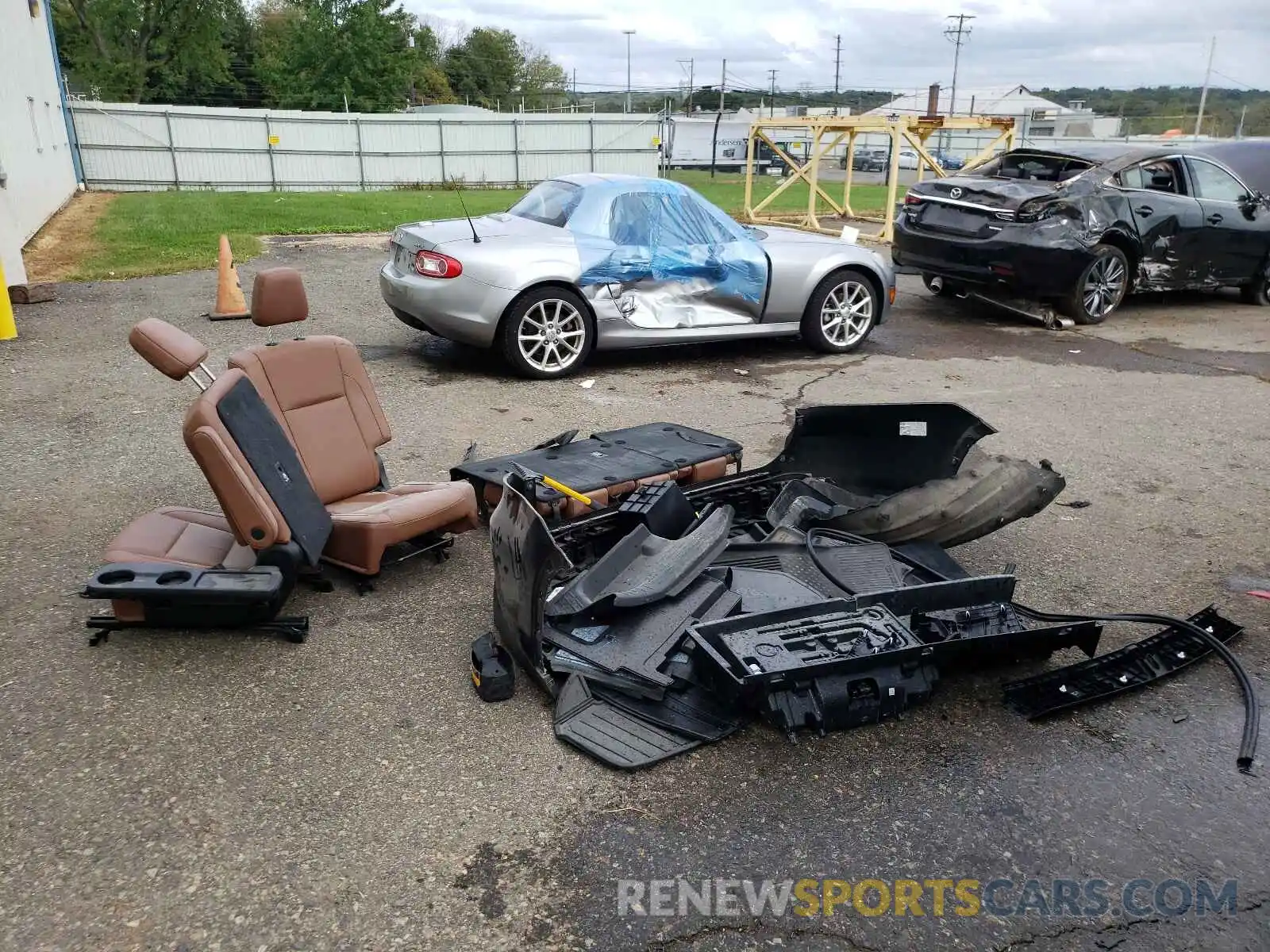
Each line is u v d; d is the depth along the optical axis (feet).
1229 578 13.82
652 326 24.18
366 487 13.93
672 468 14.43
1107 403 22.72
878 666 9.74
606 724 9.69
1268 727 10.21
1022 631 10.37
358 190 101.71
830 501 13.70
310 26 161.38
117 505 15.19
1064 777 9.34
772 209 70.79
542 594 9.75
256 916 7.41
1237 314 35.01
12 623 11.62
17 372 22.50
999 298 32.14
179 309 30.01
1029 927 7.52
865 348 28.19
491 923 7.41
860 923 7.52
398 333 28.09
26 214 46.01
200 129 94.63
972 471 12.55
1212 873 8.16
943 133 121.08
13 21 52.01
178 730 9.71
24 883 7.67
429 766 9.25
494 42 256.73
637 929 7.39
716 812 8.71
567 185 24.49
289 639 11.43
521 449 18.52
